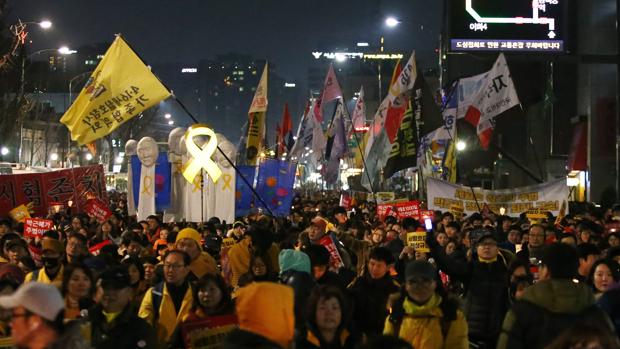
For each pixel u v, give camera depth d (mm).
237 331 5109
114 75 14312
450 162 25641
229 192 18891
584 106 45500
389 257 8430
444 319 7086
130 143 21109
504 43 33312
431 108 21969
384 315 8227
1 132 45250
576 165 43844
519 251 12992
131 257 10273
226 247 12352
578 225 16109
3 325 7215
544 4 33250
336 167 27984
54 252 9594
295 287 7895
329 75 28312
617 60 28500
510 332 6301
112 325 7082
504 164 51719
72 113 14430
